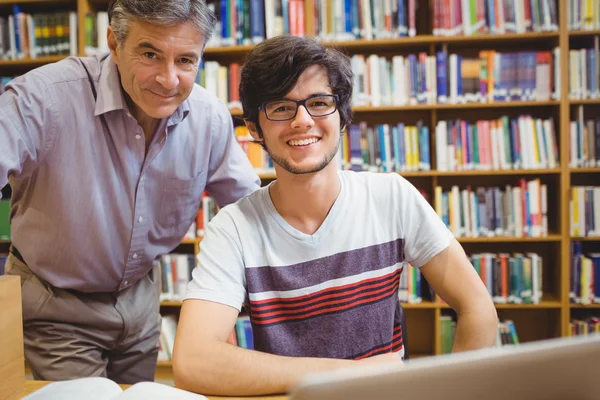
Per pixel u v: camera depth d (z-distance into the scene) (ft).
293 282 3.60
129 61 3.88
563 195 9.15
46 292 4.81
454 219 9.43
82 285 4.84
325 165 3.47
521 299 9.37
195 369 3.06
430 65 9.28
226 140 5.23
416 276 9.44
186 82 4.04
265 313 3.60
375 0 9.26
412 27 9.27
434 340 9.88
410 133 9.40
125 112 4.41
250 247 3.64
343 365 3.02
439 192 9.43
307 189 3.53
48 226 4.55
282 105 3.43
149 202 4.83
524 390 1.44
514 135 9.23
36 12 10.35
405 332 4.26
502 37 9.09
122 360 5.36
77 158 4.39
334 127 3.48
